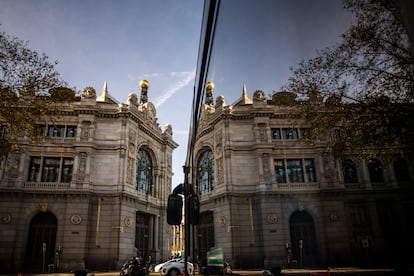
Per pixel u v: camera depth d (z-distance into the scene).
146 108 42.88
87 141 34.97
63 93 19.77
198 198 5.12
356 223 1.03
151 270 34.81
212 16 3.32
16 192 31.86
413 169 0.80
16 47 16.64
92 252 32.62
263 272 1.37
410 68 0.70
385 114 0.84
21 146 32.88
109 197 34.72
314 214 1.19
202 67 4.16
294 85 1.21
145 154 43.12
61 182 33.75
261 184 1.47
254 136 1.59
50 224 32.91
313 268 1.14
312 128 1.17
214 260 2.64
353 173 1.04
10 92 17.66
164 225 43.84
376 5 0.80
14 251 30.77
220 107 2.26
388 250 0.86
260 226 1.45
